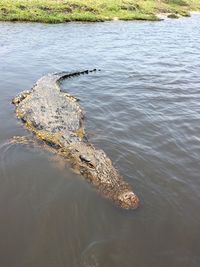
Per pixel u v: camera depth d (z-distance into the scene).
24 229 8.27
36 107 13.76
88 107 15.23
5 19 35.62
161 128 13.52
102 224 8.42
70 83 18.45
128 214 8.73
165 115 14.77
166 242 8.02
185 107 15.78
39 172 10.35
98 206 8.97
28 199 9.24
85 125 13.37
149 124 13.82
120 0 52.91
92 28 35.09
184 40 31.56
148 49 27.03
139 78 19.80
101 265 7.33
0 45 25.66
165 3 60.69
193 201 9.41
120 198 8.96
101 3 48.19
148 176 10.34
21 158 11.01
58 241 7.94
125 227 8.36
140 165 10.86
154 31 35.69
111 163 10.33
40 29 32.75
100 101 16.02
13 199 9.23
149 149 11.88
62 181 9.95
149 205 9.11
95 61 22.98
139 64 22.69
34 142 11.92
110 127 13.38
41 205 9.02
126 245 7.86
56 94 15.06
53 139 11.66
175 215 8.85
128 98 16.56
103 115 14.45
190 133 13.23
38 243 7.88
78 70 20.34
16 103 15.22
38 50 24.97
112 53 25.22
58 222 8.48
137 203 8.96
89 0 49.06
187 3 63.44
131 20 43.00
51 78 17.78
